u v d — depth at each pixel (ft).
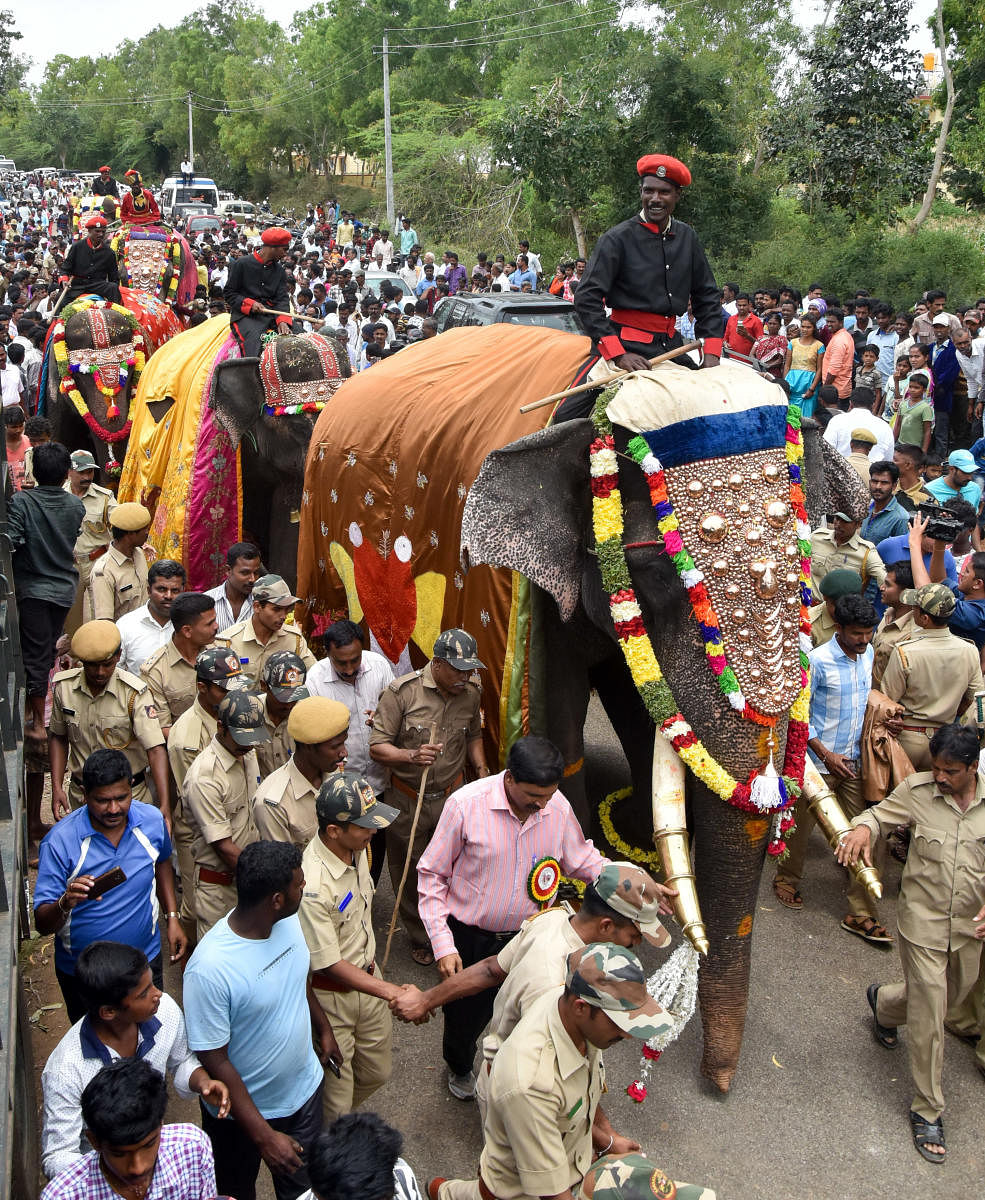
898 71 74.74
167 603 18.97
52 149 313.73
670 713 13.93
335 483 22.90
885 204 74.54
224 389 26.35
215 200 176.55
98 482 32.94
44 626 21.63
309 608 25.00
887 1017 15.76
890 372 45.93
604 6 121.60
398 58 185.06
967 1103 15.30
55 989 17.12
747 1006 16.93
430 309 65.72
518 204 104.88
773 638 13.76
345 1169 8.34
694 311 16.80
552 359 18.71
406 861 15.89
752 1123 14.60
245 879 11.08
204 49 256.93
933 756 14.40
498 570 17.40
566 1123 10.05
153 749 16.56
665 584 14.30
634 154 79.05
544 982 10.46
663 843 13.78
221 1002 11.08
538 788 12.98
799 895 19.76
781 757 13.96
